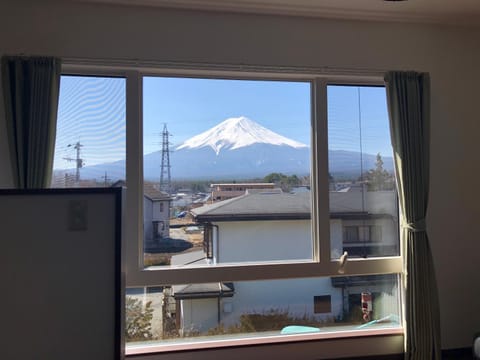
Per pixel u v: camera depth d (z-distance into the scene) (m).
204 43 2.47
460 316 2.68
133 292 2.40
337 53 2.62
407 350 2.50
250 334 2.53
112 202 1.44
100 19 2.36
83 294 1.41
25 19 2.28
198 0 2.38
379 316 2.67
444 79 2.75
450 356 2.64
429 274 2.52
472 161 2.76
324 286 2.62
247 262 2.54
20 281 1.38
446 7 2.52
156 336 2.42
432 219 2.68
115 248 1.43
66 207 1.42
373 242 2.68
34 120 2.16
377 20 2.66
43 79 2.18
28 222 1.39
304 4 2.45
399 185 2.58
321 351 2.51
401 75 2.58
